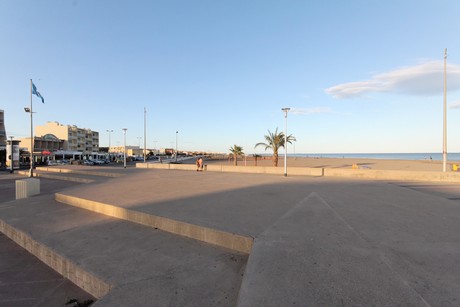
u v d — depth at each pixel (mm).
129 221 6266
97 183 12039
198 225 4930
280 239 4062
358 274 2898
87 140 96375
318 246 3748
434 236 4164
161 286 3289
